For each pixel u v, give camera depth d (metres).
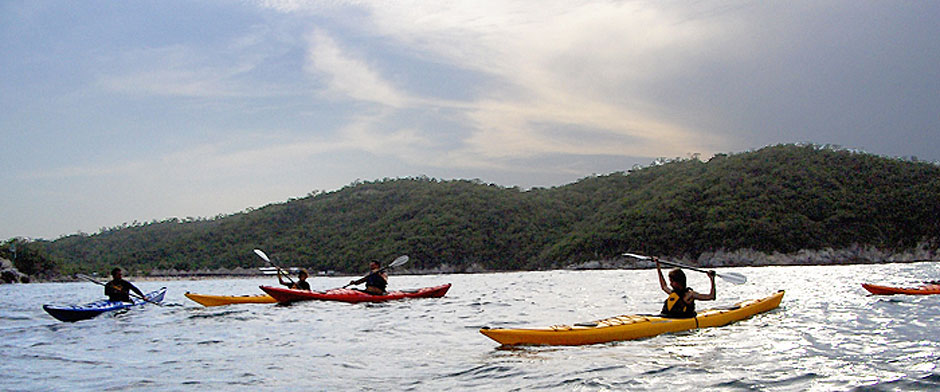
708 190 82.38
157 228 128.12
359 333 10.03
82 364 7.72
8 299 23.17
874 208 73.38
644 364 6.88
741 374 6.29
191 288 38.72
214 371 7.13
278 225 114.62
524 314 12.98
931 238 69.81
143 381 6.66
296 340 9.38
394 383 6.34
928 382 5.70
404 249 96.62
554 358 7.41
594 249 84.56
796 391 5.58
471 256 96.75
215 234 113.81
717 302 14.31
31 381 6.74
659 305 15.10
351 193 128.12
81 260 114.25
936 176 76.31
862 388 5.60
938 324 9.48
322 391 6.05
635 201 95.94
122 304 14.18
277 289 14.72
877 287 14.82
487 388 6.03
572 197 113.81
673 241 78.44
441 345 8.69
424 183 128.62
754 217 75.69
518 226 100.25
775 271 44.12
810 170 80.19
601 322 9.08
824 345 7.87
